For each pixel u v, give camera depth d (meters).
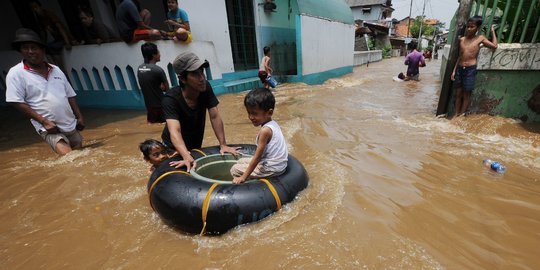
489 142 4.46
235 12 10.05
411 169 3.60
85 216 2.86
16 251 2.40
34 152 4.86
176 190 2.49
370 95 8.85
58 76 4.34
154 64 5.07
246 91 9.72
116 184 3.51
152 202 2.65
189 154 2.98
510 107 5.18
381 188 3.14
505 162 3.75
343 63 15.55
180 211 2.41
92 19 7.73
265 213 2.51
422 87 10.34
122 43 7.04
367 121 5.82
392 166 3.70
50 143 4.48
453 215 2.64
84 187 3.47
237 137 5.08
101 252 2.34
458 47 5.36
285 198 2.65
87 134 5.71
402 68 18.95
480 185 3.18
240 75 10.38
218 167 3.21
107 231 2.61
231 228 2.43
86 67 7.97
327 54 13.22
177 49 7.41
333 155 4.11
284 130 5.34
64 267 2.19
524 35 4.93
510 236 2.35
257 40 10.98
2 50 9.23
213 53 8.62
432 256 2.13
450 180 3.30
